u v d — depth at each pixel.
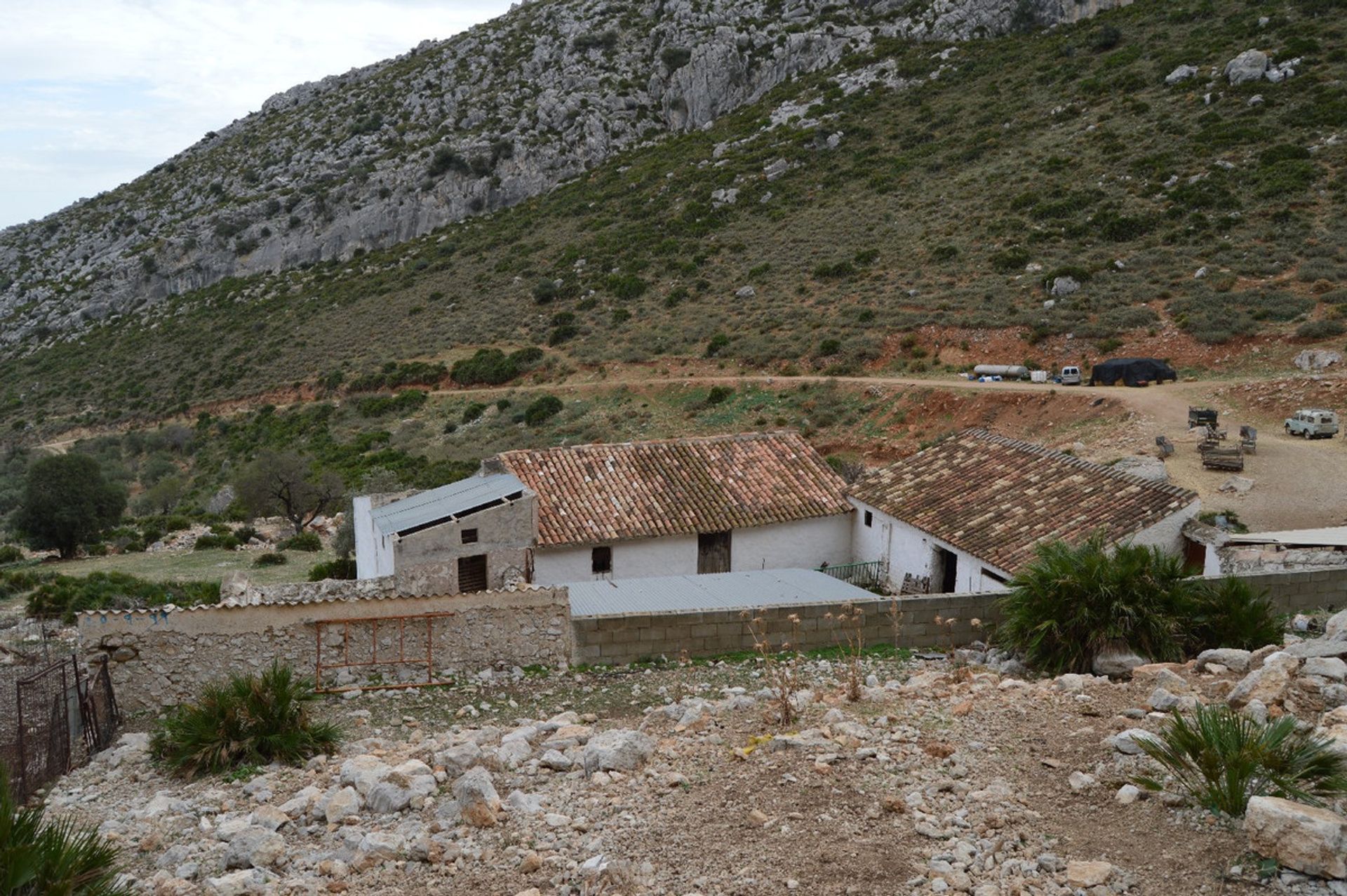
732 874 6.11
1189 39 82.69
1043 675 12.08
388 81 144.50
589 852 6.64
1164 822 6.22
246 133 152.00
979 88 89.31
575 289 75.38
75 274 123.44
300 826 7.88
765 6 119.00
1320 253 50.91
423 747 9.91
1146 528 18.56
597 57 124.19
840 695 10.39
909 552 21.78
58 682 13.19
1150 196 61.50
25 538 48.47
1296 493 31.55
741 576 18.31
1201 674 9.98
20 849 5.77
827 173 82.00
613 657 14.11
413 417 63.53
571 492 22.78
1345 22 74.81
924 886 5.79
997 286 57.19
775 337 58.75
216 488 60.97
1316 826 5.27
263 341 87.75
